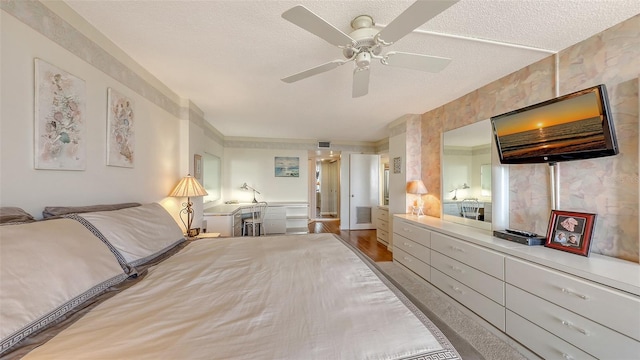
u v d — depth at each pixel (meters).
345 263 1.50
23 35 1.17
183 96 2.90
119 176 1.86
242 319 0.87
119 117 1.83
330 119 3.99
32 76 1.21
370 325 0.85
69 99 1.40
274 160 5.72
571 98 1.65
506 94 2.33
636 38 1.47
